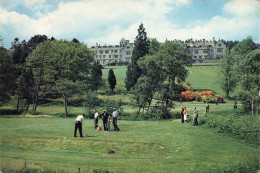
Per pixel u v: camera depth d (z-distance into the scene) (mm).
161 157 15148
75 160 14391
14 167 12789
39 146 18312
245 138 18344
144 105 37594
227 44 149000
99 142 18047
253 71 35688
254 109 33344
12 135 20500
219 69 69688
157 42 91750
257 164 12586
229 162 13109
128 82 70875
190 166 12648
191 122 29875
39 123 30625
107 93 70125
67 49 65875
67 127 26516
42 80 52844
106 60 161500
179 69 38406
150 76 37406
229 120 24109
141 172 11922
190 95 61719
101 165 13234
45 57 54688
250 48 60844
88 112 39656
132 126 26719
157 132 22203
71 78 64812
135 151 16422
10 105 47594
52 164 13430
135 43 72750
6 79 46250
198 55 149375
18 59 71250
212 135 20594
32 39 92062
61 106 53656
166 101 37594
